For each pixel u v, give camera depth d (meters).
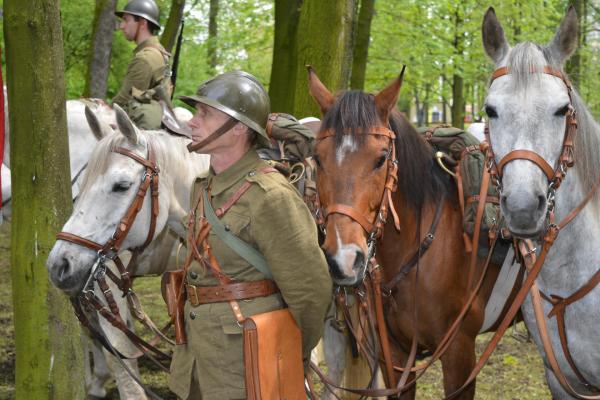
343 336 3.72
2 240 9.85
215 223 2.31
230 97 2.31
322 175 2.79
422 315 3.17
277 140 3.42
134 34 4.82
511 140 2.48
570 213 2.65
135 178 3.15
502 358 5.41
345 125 2.76
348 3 5.77
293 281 2.22
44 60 2.94
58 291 3.08
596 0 13.19
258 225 2.24
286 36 8.03
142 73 4.41
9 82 2.97
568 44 2.60
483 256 3.16
